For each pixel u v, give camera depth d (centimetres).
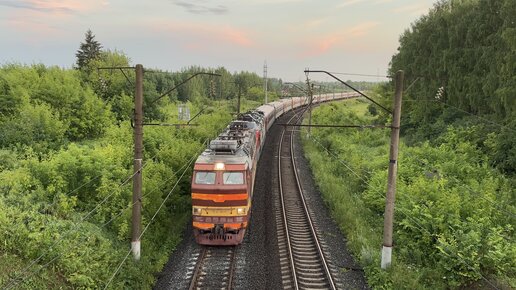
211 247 1605
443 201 1730
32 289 1001
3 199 1245
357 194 2341
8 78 2433
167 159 2038
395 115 1361
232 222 1559
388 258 1406
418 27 3925
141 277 1298
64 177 1480
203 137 2900
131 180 1631
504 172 2303
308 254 1557
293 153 3553
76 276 1113
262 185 2509
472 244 1374
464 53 3084
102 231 1405
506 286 1280
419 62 3797
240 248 1599
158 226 1688
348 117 4894
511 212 1711
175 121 2917
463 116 3138
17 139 1862
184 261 1470
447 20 3434
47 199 1373
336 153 3403
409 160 2523
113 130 2317
